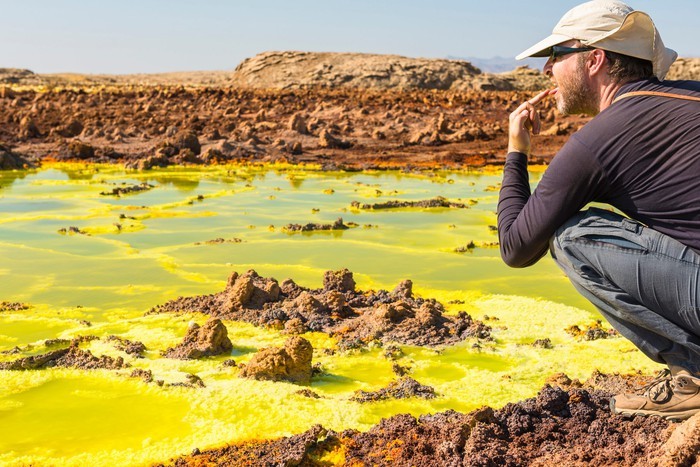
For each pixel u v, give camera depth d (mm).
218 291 5605
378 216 9094
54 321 4844
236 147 15867
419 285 5812
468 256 6871
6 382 3729
